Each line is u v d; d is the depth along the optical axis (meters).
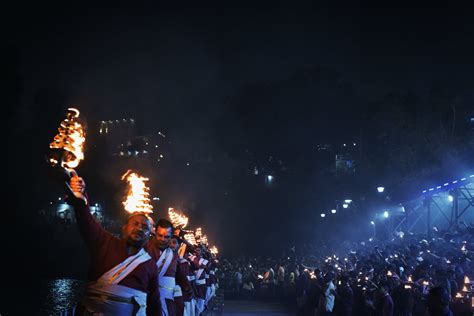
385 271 17.23
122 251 5.70
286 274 32.53
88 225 5.61
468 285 13.31
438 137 36.75
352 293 18.70
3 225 34.03
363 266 20.61
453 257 17.73
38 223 36.59
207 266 17.86
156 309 5.88
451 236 22.17
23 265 31.64
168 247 9.01
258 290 34.09
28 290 15.68
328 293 19.88
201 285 15.30
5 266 31.03
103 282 5.59
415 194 29.52
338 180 57.50
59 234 37.31
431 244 21.12
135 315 5.61
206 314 19.12
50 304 12.05
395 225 36.06
